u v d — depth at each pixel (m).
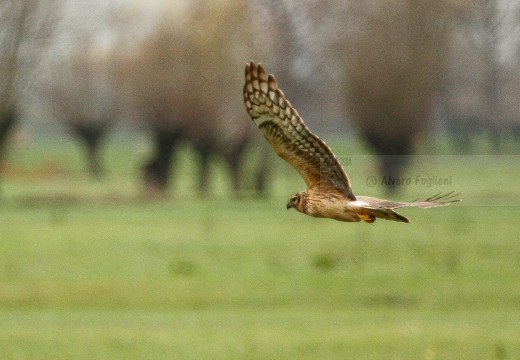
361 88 55.00
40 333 23.47
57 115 102.19
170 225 45.75
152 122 73.25
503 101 80.00
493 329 23.67
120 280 31.03
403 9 54.19
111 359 20.84
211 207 55.47
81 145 112.00
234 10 59.72
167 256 36.19
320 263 33.53
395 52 54.47
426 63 54.44
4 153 80.75
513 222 40.03
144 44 74.00
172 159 74.12
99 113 102.25
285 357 20.83
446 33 55.16
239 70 62.28
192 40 64.00
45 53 62.25
